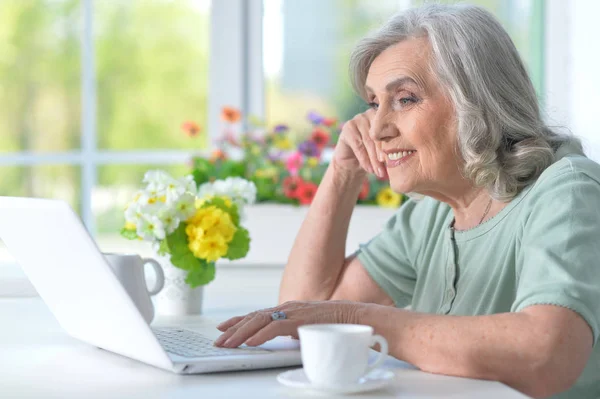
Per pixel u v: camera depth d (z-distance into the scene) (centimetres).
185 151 421
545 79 401
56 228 115
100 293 114
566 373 113
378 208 305
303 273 185
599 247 125
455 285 158
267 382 108
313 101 399
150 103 487
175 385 108
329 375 99
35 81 519
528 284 122
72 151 481
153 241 180
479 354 112
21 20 517
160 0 473
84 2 450
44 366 123
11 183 448
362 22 393
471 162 148
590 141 378
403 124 152
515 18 404
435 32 150
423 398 100
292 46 396
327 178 187
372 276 183
